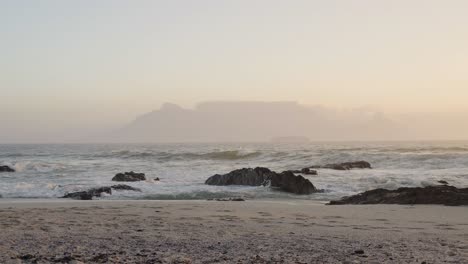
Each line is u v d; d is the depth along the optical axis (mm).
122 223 12180
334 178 29281
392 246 8562
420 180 27125
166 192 24484
